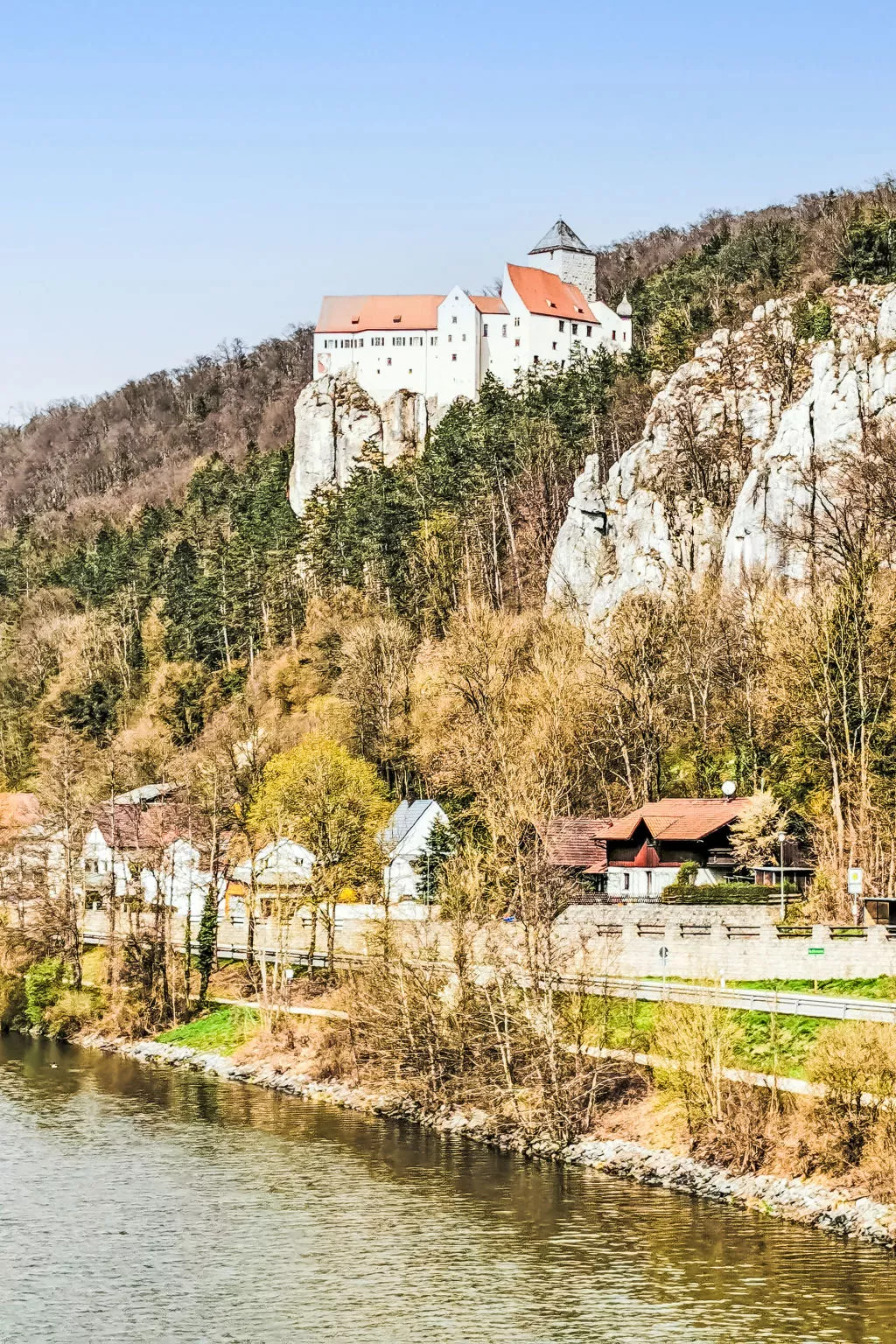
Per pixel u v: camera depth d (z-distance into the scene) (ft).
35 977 358.43
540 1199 205.46
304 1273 179.93
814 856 316.19
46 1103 271.28
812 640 343.46
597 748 399.03
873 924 263.90
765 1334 159.22
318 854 332.60
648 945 266.98
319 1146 237.45
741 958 257.34
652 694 394.11
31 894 363.35
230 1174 221.87
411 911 344.90
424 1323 164.66
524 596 591.37
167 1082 290.56
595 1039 246.88
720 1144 210.18
